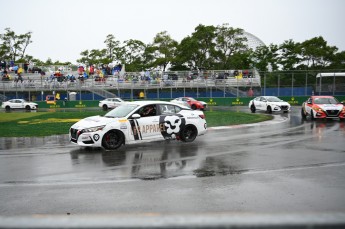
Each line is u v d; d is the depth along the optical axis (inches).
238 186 248.4
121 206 205.6
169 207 203.0
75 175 288.4
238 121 782.5
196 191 236.7
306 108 845.2
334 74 1578.5
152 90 1796.3
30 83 1812.3
